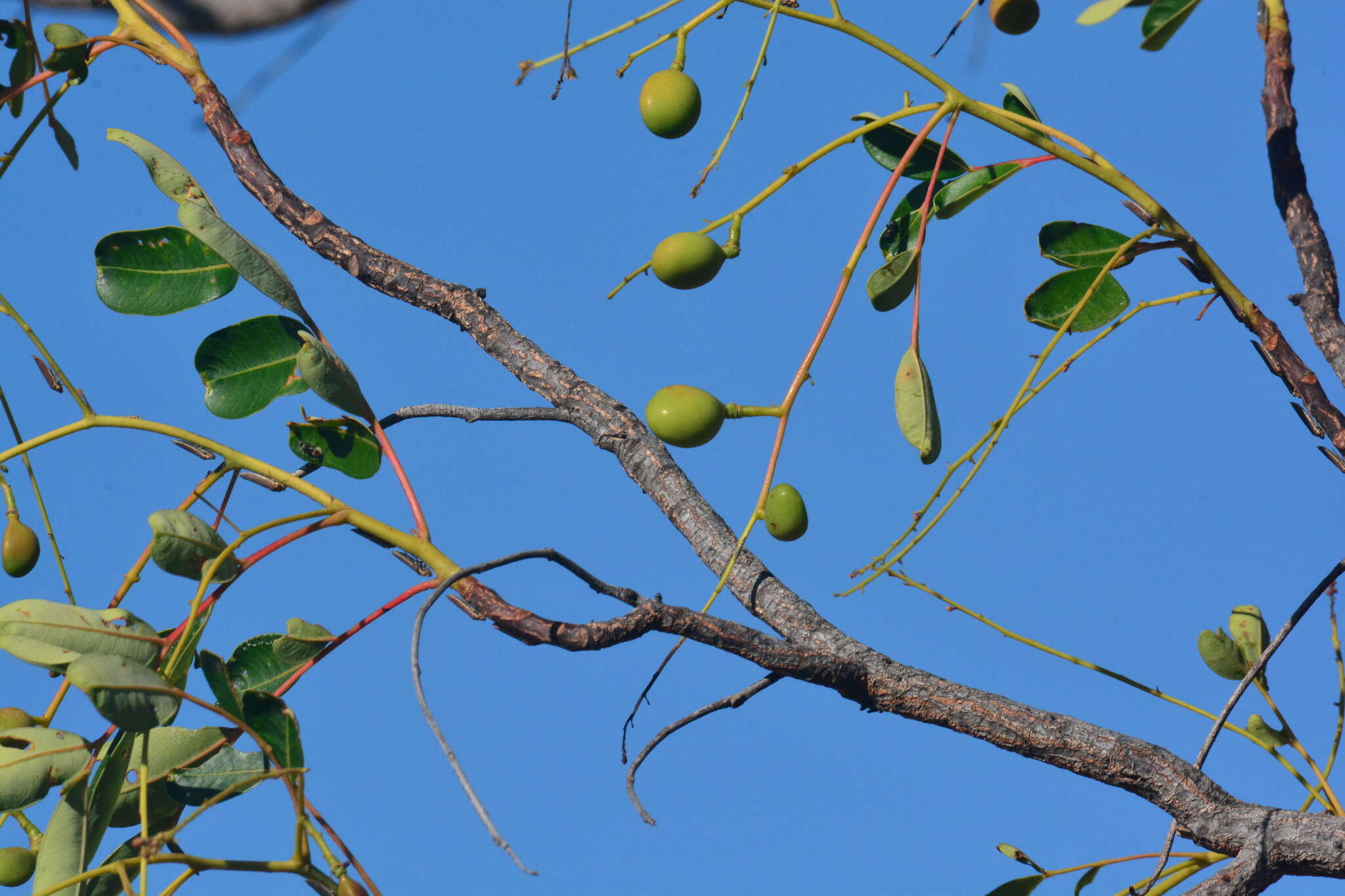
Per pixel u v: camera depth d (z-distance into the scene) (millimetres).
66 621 3348
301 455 4121
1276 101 3629
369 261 4840
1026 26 3336
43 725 3578
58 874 3342
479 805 2672
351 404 4043
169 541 3469
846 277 3184
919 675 3904
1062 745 3830
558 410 4680
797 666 3607
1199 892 3678
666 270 3156
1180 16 2643
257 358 4164
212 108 4898
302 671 3637
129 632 3412
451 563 3672
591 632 3441
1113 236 3734
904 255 3361
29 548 3805
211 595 3562
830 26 3348
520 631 3471
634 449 4625
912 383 3328
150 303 4156
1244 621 4438
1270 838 3662
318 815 3178
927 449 3291
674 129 3373
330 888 3104
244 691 3555
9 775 3312
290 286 4215
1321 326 3539
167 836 2906
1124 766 3814
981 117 3393
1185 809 3781
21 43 4203
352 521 3707
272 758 3309
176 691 3227
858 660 3963
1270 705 4305
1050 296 3736
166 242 4219
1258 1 3707
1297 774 4250
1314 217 3604
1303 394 3572
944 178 3828
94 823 3410
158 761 3555
